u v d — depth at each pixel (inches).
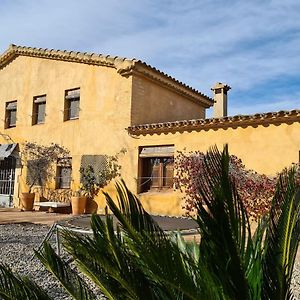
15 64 791.1
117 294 84.7
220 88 695.1
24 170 736.3
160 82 627.2
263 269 79.7
